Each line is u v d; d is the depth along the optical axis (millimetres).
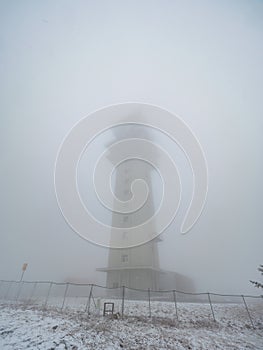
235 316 11922
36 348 6086
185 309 12906
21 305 13281
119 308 12664
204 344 7504
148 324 9656
